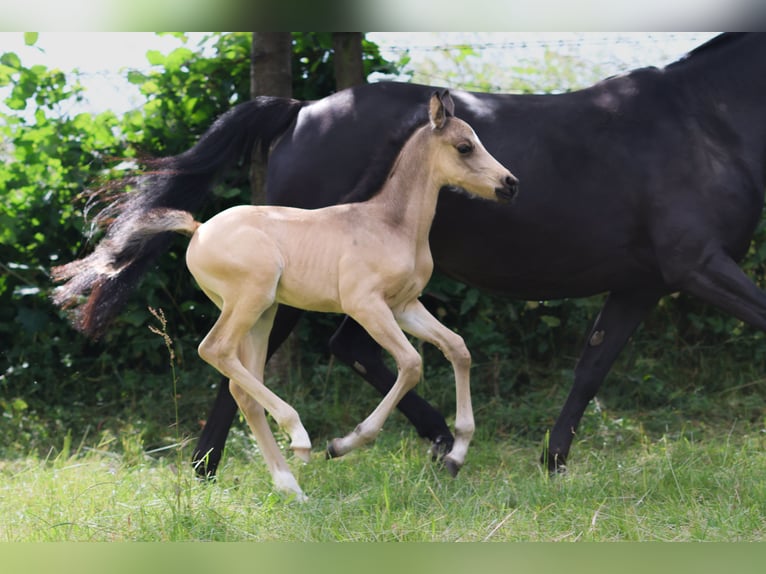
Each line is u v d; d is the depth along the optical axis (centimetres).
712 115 794
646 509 679
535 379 1158
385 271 704
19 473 828
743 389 1133
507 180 704
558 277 820
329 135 815
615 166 786
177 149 1133
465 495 721
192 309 1159
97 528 639
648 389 1110
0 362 1146
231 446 926
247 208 725
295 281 710
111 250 748
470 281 841
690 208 774
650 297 847
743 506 679
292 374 1128
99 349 1167
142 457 902
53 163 1116
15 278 1138
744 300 764
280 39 1080
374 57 1183
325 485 757
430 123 717
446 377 1116
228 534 631
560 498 704
